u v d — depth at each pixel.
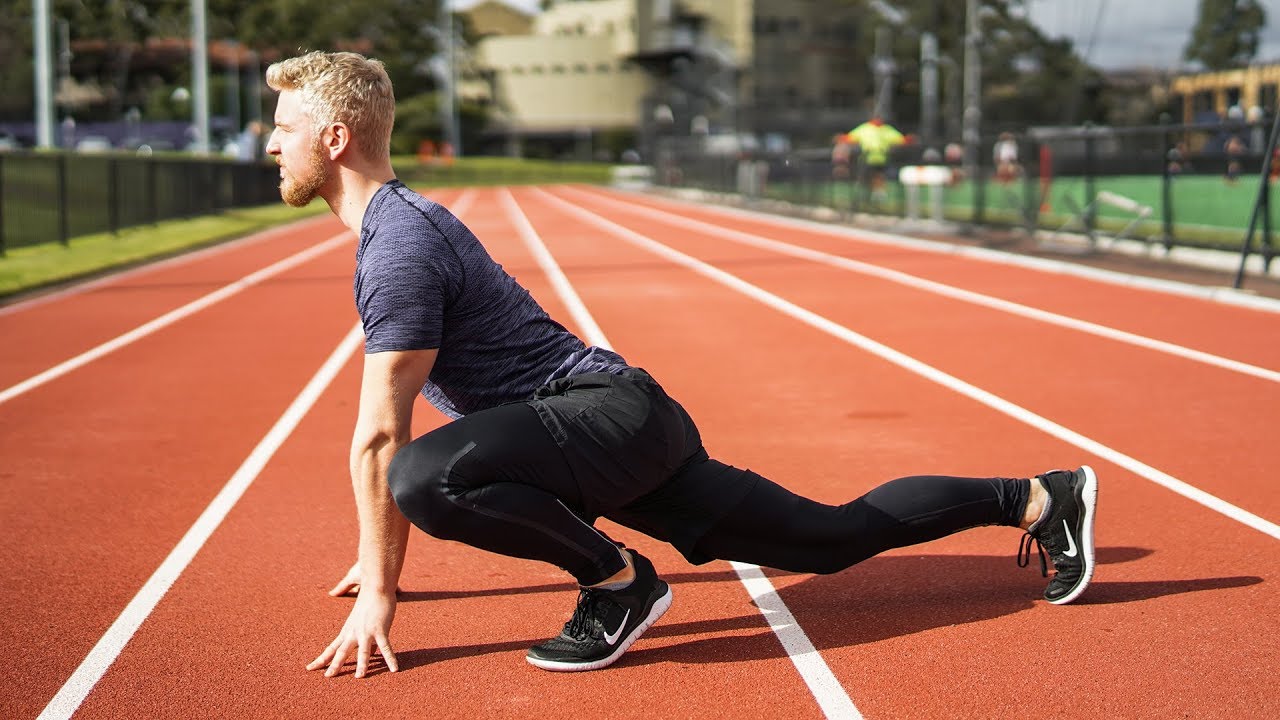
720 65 72.44
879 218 23.52
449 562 4.07
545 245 19.03
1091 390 7.00
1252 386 7.01
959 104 63.19
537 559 3.00
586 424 2.89
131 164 21.44
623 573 3.11
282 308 11.47
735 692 2.99
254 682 3.09
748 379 7.55
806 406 6.70
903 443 5.79
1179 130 13.95
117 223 20.48
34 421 6.55
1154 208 16.86
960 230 19.56
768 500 3.13
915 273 13.84
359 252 2.93
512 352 2.99
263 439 6.05
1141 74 33.81
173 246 18.42
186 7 91.06
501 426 2.87
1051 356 8.20
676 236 20.94
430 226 2.88
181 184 24.58
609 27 96.50
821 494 4.93
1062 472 3.45
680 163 44.22
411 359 2.84
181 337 9.66
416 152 85.44
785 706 2.91
